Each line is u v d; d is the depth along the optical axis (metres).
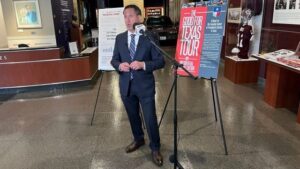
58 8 5.27
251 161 2.43
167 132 3.04
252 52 5.07
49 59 4.78
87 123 3.37
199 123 3.25
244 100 4.00
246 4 4.82
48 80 4.86
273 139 2.81
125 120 3.43
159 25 10.24
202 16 2.57
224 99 4.07
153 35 2.13
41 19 5.57
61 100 4.31
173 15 12.06
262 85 4.78
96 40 6.73
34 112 3.80
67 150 2.72
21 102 4.26
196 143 2.77
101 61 3.40
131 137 2.96
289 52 3.72
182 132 3.03
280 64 3.29
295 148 2.62
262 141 2.77
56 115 3.67
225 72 5.36
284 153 2.54
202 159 2.48
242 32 4.83
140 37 2.16
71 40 5.57
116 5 12.01
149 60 2.21
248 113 3.51
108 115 3.61
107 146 2.78
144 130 3.00
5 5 5.50
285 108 3.65
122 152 2.65
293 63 3.14
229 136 2.90
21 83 4.76
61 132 3.13
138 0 12.47
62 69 4.90
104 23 3.37
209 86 4.80
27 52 4.63
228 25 5.63
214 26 2.49
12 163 2.51
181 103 3.96
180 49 2.76
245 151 2.59
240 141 2.78
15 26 5.63
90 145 2.81
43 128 3.26
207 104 3.89
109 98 4.32
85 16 8.16
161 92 4.54
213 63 2.51
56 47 4.84
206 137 2.89
